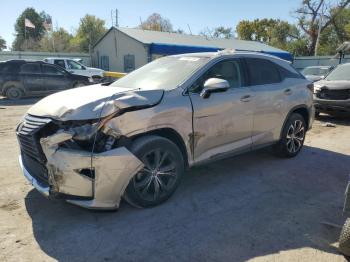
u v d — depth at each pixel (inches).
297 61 1284.4
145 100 149.9
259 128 206.2
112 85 193.0
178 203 166.7
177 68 183.5
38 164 147.4
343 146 278.2
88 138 135.0
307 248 131.6
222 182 194.9
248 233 141.2
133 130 144.5
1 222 145.8
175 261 122.7
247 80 199.9
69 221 148.0
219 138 181.8
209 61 183.3
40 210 156.9
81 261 122.0
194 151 171.2
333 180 202.1
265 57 219.1
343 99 371.9
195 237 137.7
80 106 140.4
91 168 135.3
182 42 1074.1
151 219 150.9
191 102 165.6
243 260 123.7
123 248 129.9
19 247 129.1
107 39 1191.6
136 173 145.6
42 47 2011.6
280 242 135.2
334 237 139.7
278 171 214.2
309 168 221.1
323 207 165.9
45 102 155.7
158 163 156.6
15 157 233.6
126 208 160.2
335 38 1818.4
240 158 237.8
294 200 173.5
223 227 145.6
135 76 195.0
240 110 189.6
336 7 1712.6
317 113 411.2
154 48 952.9
